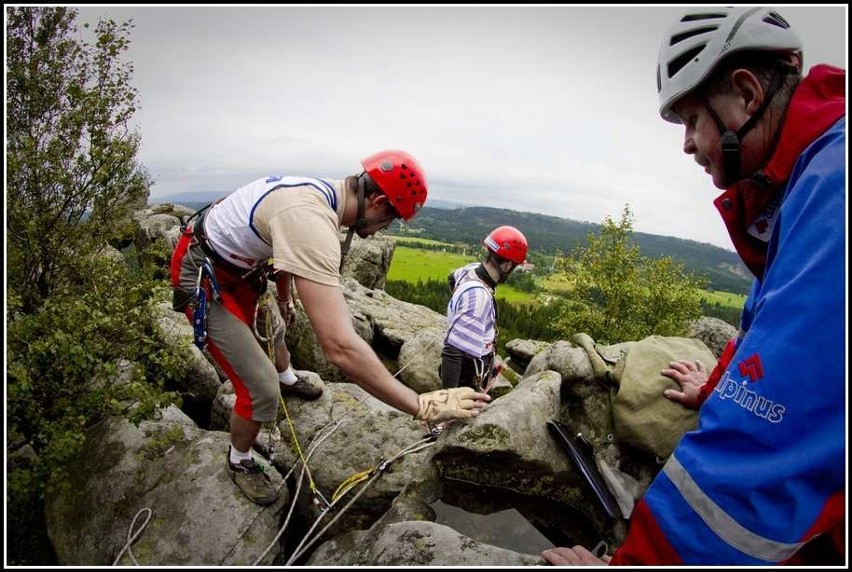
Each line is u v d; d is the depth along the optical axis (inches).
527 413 115.1
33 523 136.8
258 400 118.8
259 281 121.1
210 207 114.0
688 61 72.7
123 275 168.4
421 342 309.0
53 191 168.6
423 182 107.7
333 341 91.3
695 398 112.0
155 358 141.9
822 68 65.7
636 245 940.0
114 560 114.4
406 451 139.9
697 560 59.7
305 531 137.2
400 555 86.1
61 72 173.8
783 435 53.7
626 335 916.6
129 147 181.5
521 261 181.6
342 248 110.1
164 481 129.6
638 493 115.3
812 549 60.2
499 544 109.6
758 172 74.1
